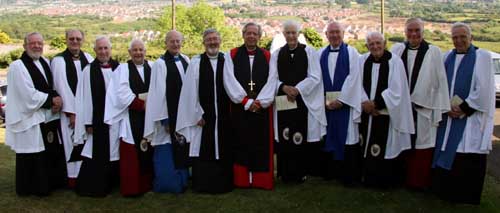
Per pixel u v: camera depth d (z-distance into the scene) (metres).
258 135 5.02
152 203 4.76
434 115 4.75
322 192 4.97
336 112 5.05
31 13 115.31
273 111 5.12
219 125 5.00
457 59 4.74
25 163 4.90
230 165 5.06
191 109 4.92
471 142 4.62
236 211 4.55
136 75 4.93
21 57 4.81
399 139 4.87
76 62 5.05
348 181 5.10
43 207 4.66
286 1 125.44
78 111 4.91
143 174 5.00
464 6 86.12
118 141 4.95
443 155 4.77
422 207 4.62
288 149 5.12
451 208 4.62
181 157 4.98
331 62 5.07
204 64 4.95
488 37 38.69
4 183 5.43
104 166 4.93
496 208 4.65
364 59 5.01
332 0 122.25
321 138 5.07
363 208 4.59
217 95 4.97
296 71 5.01
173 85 4.92
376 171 4.98
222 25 38.16
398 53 4.97
